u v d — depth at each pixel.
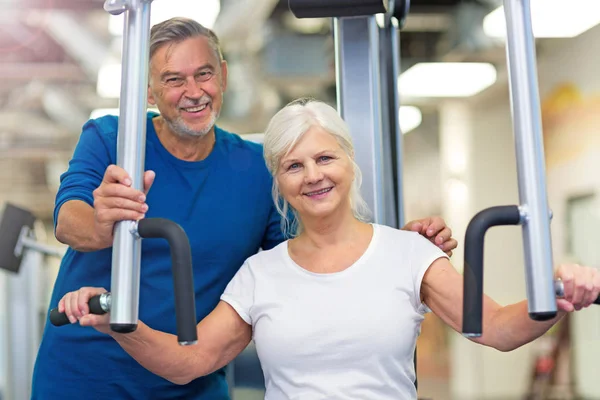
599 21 6.40
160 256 1.93
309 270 1.69
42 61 8.77
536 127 1.21
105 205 1.27
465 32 7.37
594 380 7.15
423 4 7.33
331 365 1.61
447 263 1.69
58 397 1.96
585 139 7.02
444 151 9.31
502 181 8.76
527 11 1.22
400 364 1.63
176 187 1.97
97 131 1.99
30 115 10.13
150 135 2.00
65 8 7.77
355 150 1.92
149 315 1.92
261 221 2.04
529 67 1.21
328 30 7.73
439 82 8.31
